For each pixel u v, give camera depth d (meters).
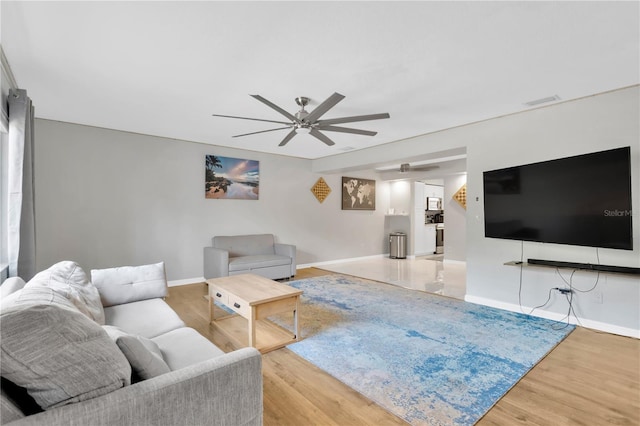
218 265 4.57
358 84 2.74
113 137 4.30
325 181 6.78
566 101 3.15
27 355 0.88
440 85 2.77
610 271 2.80
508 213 3.44
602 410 1.80
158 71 2.52
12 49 2.18
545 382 2.09
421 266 6.61
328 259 6.87
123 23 1.89
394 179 7.69
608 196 2.65
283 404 1.88
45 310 0.94
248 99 3.10
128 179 4.42
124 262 4.39
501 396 1.94
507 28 1.92
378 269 6.25
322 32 1.97
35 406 0.98
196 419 1.11
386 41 2.07
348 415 1.78
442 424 1.69
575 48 2.15
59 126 3.93
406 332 2.94
